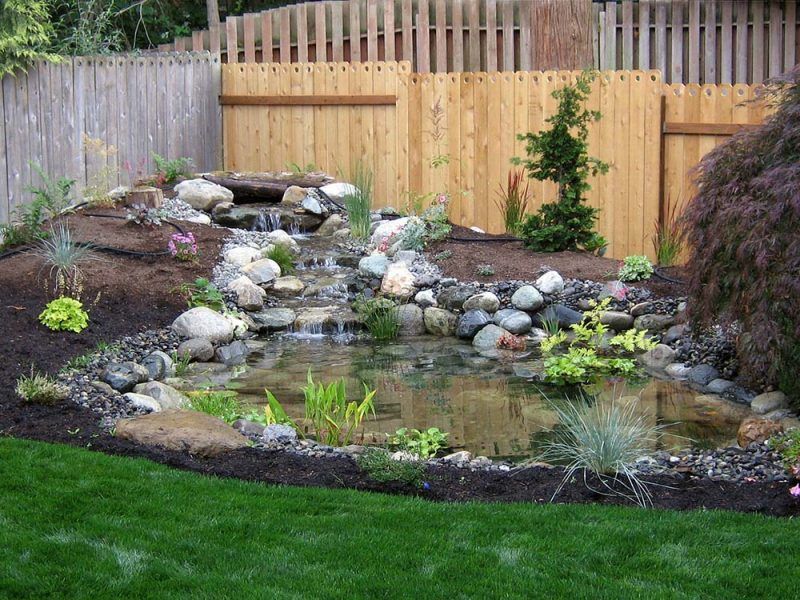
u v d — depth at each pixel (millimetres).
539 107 12789
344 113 13922
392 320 10430
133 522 4945
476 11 14812
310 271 11758
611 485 5699
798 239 7074
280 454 6129
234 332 10023
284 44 15258
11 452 5883
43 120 12516
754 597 4254
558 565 4543
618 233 12664
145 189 12461
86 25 16000
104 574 4363
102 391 7492
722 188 7875
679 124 12273
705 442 6996
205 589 4250
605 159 12586
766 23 14609
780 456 6160
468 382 8656
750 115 12062
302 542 4762
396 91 13523
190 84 14320
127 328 9555
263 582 4328
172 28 19234
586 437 6043
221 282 10922
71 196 12875
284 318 10547
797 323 7109
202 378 8805
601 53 14867
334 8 15086
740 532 4926
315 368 9148
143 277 10641
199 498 5285
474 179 13258
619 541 4809
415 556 4609
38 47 13164
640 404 7988
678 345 9492
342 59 15164
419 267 11320
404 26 14953
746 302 7641
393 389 8414
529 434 7164
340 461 6031
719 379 8516
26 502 5152
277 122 14422
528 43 14812
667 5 14688
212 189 13047
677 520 5082
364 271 11438
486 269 11094
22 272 10062
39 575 4344
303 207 12984
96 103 13109
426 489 5598
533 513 5184
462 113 13203
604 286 10609
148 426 6293
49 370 8016
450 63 15102
